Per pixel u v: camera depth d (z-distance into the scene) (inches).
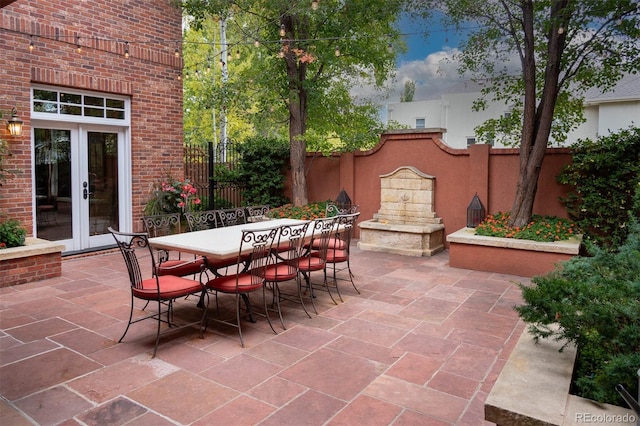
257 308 182.9
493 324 162.4
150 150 308.8
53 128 263.7
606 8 216.4
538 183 274.5
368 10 323.9
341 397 110.4
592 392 77.1
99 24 273.7
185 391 113.0
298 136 339.0
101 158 290.2
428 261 271.1
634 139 236.7
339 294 193.2
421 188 311.4
